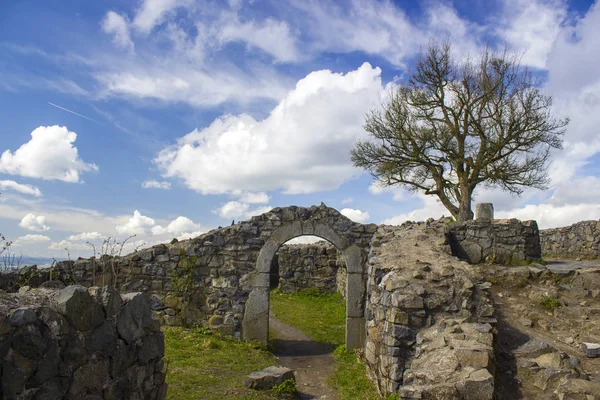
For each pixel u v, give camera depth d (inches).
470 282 300.4
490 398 199.2
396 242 425.4
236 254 474.3
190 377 306.7
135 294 188.9
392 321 281.6
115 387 167.3
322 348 469.1
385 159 789.9
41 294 151.7
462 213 716.7
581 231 612.7
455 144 755.4
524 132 688.4
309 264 761.6
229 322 463.2
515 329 285.9
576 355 261.1
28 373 130.0
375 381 321.1
